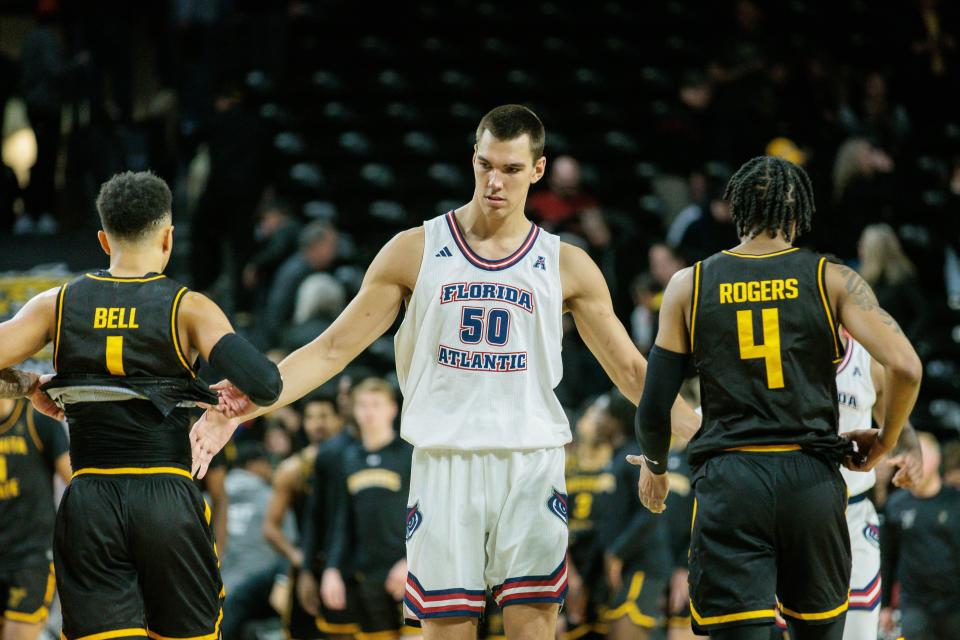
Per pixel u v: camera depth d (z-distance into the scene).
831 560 11.05
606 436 23.52
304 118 39.59
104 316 11.09
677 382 11.45
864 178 34.31
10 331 11.16
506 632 11.70
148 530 10.98
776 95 37.03
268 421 28.09
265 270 32.44
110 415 11.06
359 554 21.23
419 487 11.87
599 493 23.56
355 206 38.00
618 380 12.42
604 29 42.69
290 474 22.94
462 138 39.81
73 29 35.16
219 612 11.49
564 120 40.12
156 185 11.49
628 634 21.98
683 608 22.27
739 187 11.57
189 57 34.00
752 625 10.82
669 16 42.94
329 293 28.48
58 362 11.15
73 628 10.98
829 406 11.18
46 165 33.12
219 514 18.70
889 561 21.09
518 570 11.62
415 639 20.42
